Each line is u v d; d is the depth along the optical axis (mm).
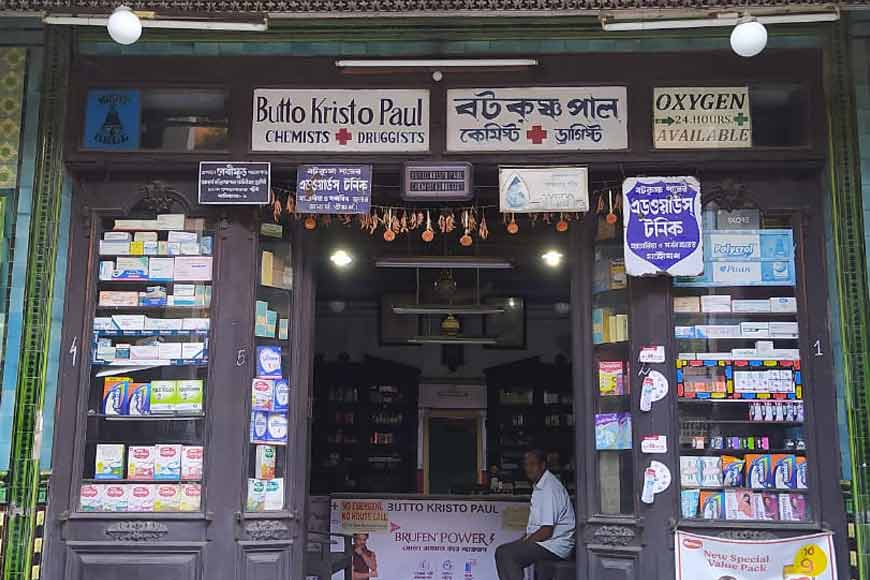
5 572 5273
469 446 12414
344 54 5926
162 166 5852
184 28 5438
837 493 5457
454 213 6551
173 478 5648
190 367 5781
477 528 7195
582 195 5691
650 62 5848
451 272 9695
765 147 5738
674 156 5730
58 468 5602
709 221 5824
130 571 5484
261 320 5875
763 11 5105
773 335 5695
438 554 7180
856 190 5574
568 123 5809
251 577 5520
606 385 5781
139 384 5766
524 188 5723
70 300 5793
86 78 5938
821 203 5766
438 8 5156
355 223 7734
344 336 12641
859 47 5773
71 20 5227
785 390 5633
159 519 5551
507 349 12547
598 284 5902
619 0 5055
